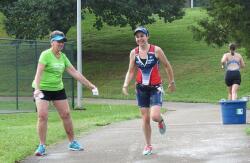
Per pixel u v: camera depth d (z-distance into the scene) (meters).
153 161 8.27
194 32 27.67
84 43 43.50
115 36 45.25
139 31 8.55
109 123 14.48
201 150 9.00
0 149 9.42
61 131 11.93
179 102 26.28
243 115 13.02
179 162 8.12
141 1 35.03
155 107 8.58
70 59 23.38
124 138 10.81
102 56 39.25
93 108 23.30
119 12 33.94
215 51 38.38
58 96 9.24
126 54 39.41
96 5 33.41
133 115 17.48
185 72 34.44
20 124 16.70
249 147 9.09
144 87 8.63
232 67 17.33
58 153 9.27
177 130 11.84
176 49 39.91
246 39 24.20
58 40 9.00
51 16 32.03
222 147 9.19
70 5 31.73
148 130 8.84
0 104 24.45
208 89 30.95
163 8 35.78
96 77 35.16
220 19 24.55
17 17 32.56
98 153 9.15
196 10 57.44
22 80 25.98
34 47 24.16
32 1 32.09
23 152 9.19
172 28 47.09
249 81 31.34
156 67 8.63
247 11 23.83
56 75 9.13
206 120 14.80
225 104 13.02
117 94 30.83
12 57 25.53
